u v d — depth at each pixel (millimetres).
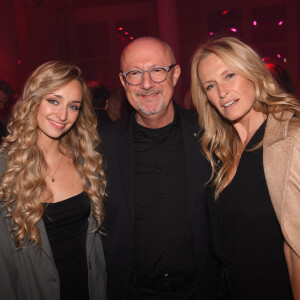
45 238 1703
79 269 1831
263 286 1595
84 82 1941
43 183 1755
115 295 1994
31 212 1678
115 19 9203
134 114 2127
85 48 9445
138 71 1919
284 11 8359
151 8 9000
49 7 8648
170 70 1956
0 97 3955
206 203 1956
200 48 1765
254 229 1589
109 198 2000
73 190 1864
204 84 1715
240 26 8562
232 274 1713
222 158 1867
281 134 1450
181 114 2096
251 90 1634
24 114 1726
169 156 2033
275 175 1445
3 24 7477
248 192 1616
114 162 2037
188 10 8422
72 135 1983
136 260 1988
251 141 1663
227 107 1646
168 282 1947
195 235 1922
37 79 1716
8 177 1694
